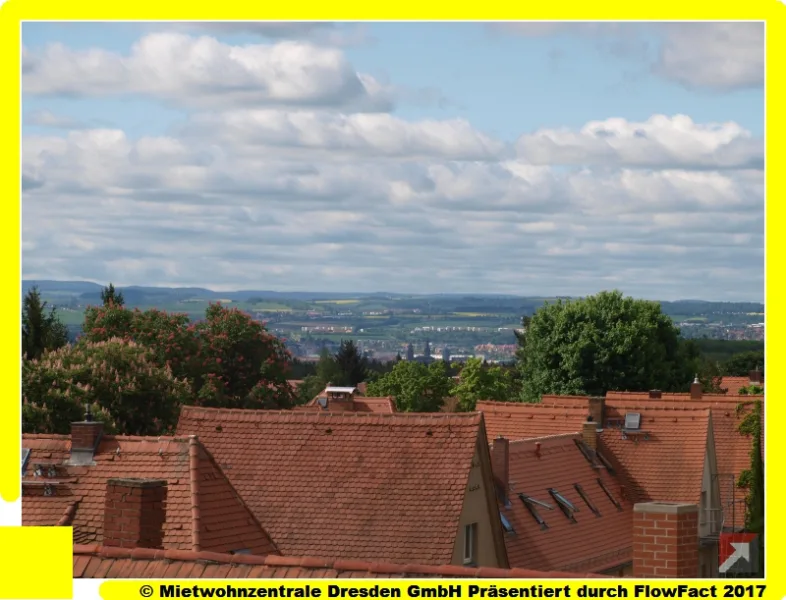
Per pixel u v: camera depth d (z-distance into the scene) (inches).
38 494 973.8
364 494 1238.9
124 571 580.1
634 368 3395.7
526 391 3570.4
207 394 2800.2
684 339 3838.6
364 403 2711.6
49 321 2501.2
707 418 2036.2
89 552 595.5
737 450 2102.6
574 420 2102.6
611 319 3464.6
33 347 2411.4
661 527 637.9
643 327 3435.0
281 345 3085.6
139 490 775.7
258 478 1288.1
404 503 1218.6
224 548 920.3
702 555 1930.4
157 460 991.6
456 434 1263.5
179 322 2864.2
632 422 2074.3
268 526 1232.8
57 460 1010.1
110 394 2011.6
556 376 3469.5
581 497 1847.9
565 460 1910.7
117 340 2154.3
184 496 946.7
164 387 2111.2
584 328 3444.9
